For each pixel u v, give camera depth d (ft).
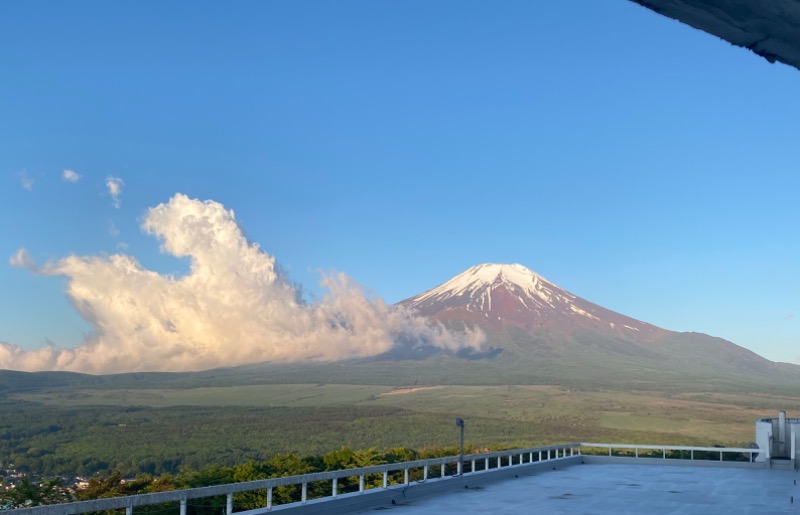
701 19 15.21
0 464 492.13
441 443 648.79
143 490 154.61
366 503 71.20
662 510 69.92
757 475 108.37
